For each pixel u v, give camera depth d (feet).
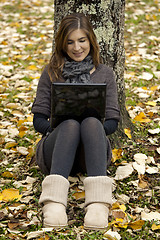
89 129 6.89
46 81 8.04
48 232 6.51
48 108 8.02
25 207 7.38
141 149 9.34
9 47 17.49
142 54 15.94
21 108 12.01
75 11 8.89
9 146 9.90
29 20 21.45
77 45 7.56
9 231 6.60
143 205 7.59
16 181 8.36
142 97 12.28
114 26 9.07
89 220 6.41
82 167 7.89
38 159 7.85
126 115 9.97
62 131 6.98
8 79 14.01
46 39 18.39
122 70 9.64
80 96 6.81
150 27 19.58
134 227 6.84
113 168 8.75
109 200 6.61
